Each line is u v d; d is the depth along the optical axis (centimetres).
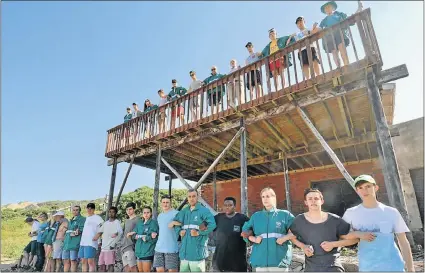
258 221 353
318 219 307
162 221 479
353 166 997
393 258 267
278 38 682
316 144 838
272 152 933
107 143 963
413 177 845
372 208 293
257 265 331
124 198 2222
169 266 448
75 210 662
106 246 581
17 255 1191
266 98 572
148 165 1053
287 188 910
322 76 502
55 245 706
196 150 883
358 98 566
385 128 439
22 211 2656
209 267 590
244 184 602
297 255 568
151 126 821
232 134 745
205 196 1394
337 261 287
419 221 793
